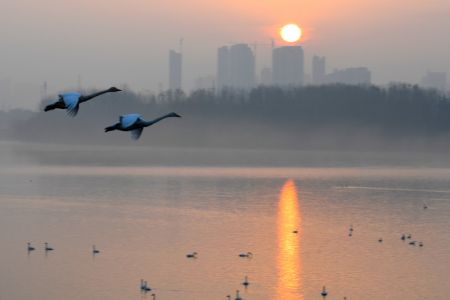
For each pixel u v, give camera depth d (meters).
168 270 63.12
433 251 72.75
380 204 108.31
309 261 67.56
